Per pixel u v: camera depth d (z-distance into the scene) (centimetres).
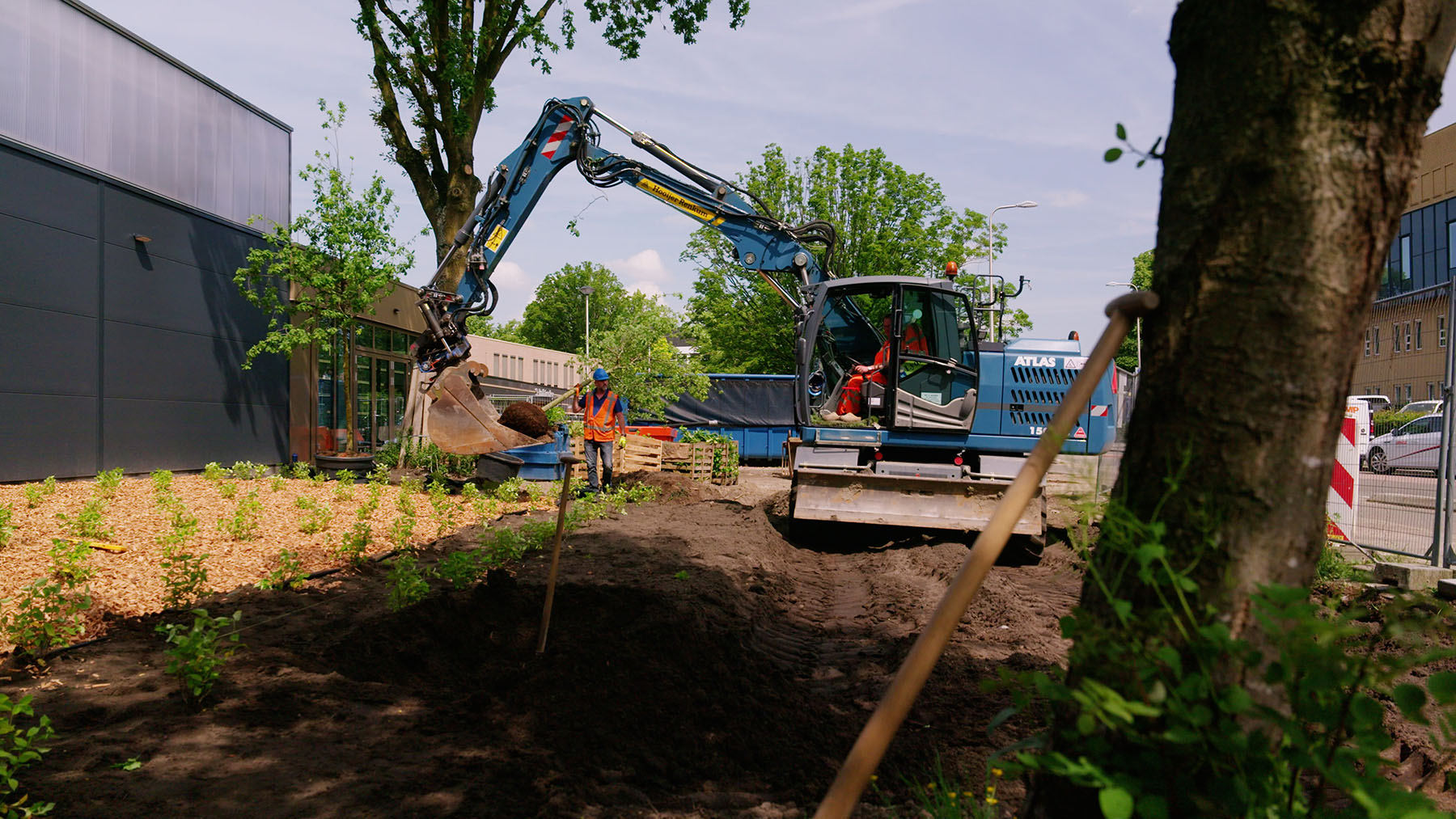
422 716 399
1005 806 338
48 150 1245
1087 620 185
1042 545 998
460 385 802
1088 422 1090
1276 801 171
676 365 2325
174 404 1484
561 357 4606
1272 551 188
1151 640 182
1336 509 898
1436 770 208
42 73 1238
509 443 779
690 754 389
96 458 1319
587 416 1371
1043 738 218
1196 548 190
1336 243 186
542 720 402
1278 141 187
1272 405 187
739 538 1009
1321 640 186
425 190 1686
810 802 342
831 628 696
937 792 324
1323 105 185
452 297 1132
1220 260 192
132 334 1393
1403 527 810
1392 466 831
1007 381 1098
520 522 1079
